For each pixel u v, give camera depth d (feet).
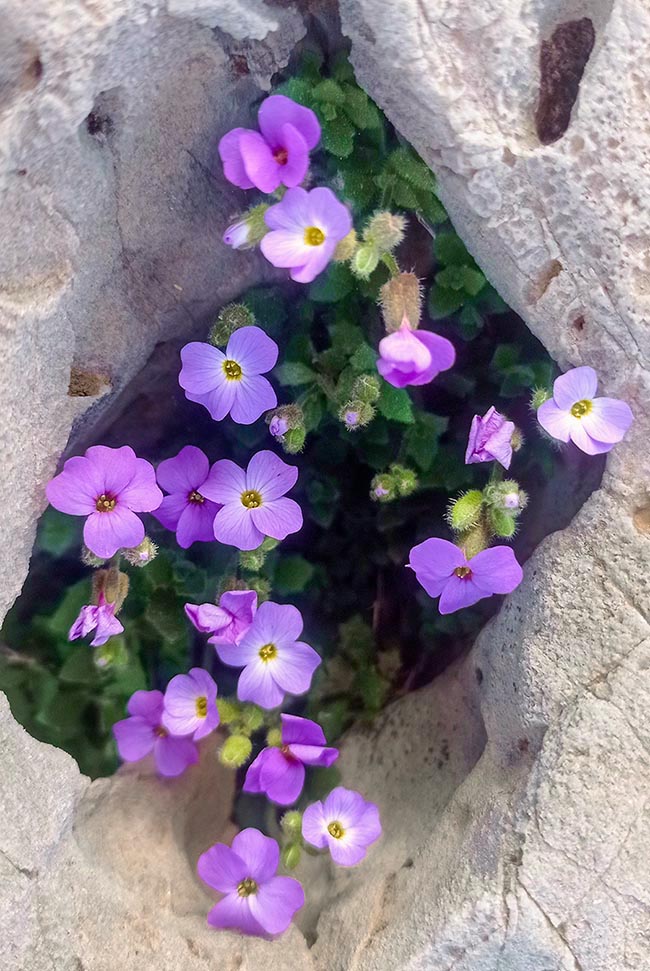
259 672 0.83
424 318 0.89
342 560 1.00
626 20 0.71
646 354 0.74
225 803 0.92
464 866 0.76
